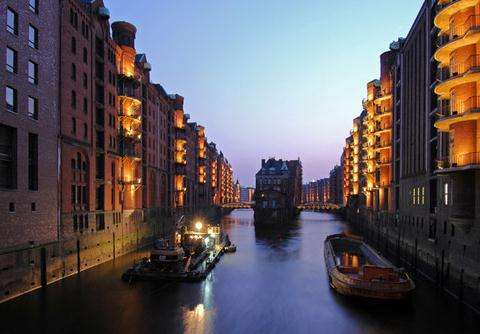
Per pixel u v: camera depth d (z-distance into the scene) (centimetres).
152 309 3127
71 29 4275
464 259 3316
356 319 2906
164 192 8462
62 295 3384
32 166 3569
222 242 6347
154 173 7625
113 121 5441
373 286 3186
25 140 3394
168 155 8856
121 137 5612
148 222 6975
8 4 3200
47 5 3791
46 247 3634
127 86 5772
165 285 3847
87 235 4481
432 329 2694
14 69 3294
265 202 12519
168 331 2667
